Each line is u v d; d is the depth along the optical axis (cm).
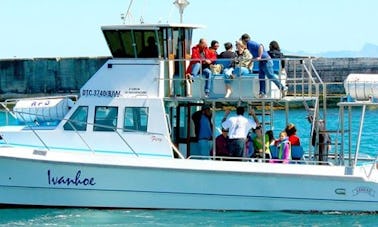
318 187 4866
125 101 4975
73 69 17438
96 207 4984
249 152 5034
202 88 4925
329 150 5534
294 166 4875
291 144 5034
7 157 4906
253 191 4888
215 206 4919
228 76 4875
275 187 4878
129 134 4969
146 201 4941
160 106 4928
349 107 5066
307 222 4872
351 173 4850
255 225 4803
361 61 15350
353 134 10294
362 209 4866
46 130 5069
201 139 5016
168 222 4838
